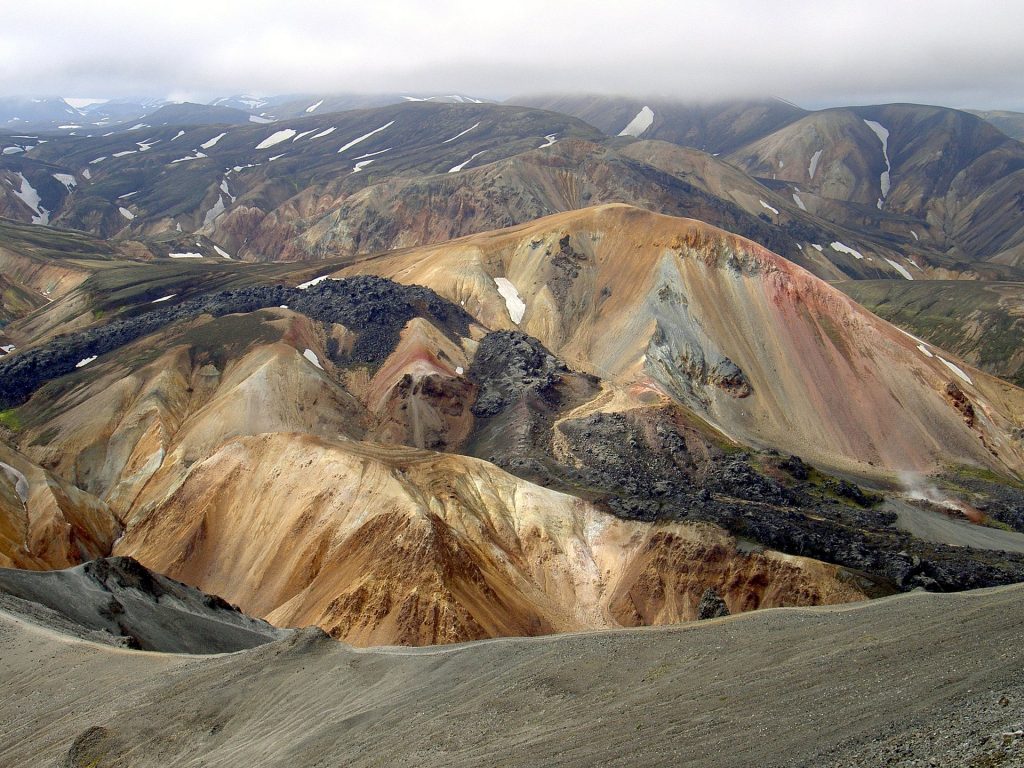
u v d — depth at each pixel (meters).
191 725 37.72
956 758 21.34
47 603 51.09
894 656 32.66
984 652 30.62
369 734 34.81
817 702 29.75
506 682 37.47
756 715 29.78
